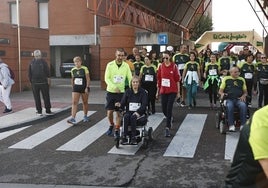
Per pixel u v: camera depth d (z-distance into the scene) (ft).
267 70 44.01
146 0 92.53
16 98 53.88
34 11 105.09
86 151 27.89
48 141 30.94
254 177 7.86
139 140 27.86
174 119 38.65
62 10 102.37
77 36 101.65
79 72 36.22
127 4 76.95
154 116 40.34
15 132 34.24
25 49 64.59
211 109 44.16
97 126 36.11
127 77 31.37
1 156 26.86
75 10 101.45
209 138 31.19
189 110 43.55
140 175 22.47
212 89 44.24
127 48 63.41
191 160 25.40
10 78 41.98
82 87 36.37
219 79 43.62
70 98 53.83
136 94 28.14
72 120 36.52
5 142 30.76
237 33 103.60
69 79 98.17
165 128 34.65
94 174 22.76
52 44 103.40
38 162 25.35
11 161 25.66
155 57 46.60
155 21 106.42
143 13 103.81
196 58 46.98
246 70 44.93
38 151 28.07
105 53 64.08
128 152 27.45
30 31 65.77
